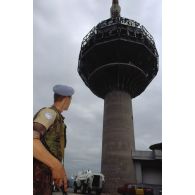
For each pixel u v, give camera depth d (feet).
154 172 129.18
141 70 153.58
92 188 106.93
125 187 97.71
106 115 148.15
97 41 152.66
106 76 152.56
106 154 137.39
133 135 144.15
